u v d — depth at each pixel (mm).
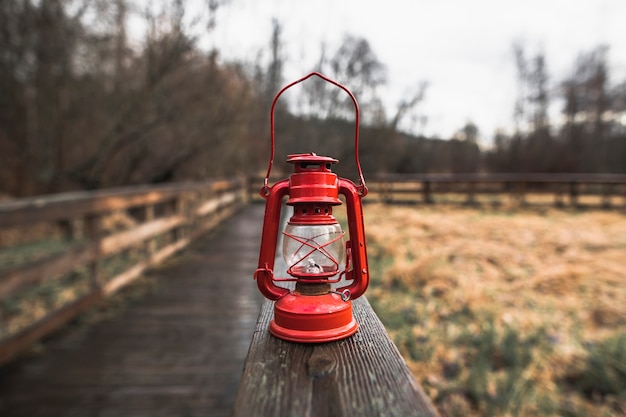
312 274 943
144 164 11570
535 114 26641
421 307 3660
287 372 770
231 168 14984
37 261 2824
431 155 28328
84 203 3436
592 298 3949
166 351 2811
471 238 6836
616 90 24500
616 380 2475
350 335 940
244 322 3336
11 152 9383
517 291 4168
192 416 2113
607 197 12656
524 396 2373
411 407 658
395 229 7539
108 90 10016
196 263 5344
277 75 15859
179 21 9219
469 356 2820
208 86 10750
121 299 3896
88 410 2148
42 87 8898
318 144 21250
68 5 8656
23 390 2320
